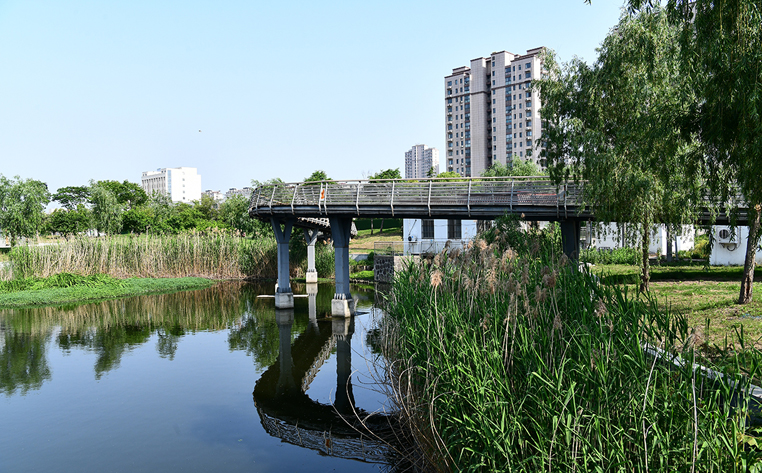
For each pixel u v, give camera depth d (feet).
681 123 25.94
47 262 102.37
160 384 40.78
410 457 23.21
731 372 14.02
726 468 11.97
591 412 13.08
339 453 27.32
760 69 20.39
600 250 94.99
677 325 17.15
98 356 50.29
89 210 180.45
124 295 94.48
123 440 29.76
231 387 39.91
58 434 30.76
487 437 14.57
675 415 12.87
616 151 41.52
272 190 74.28
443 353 19.29
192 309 79.30
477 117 341.82
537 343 16.99
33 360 48.83
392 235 208.85
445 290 26.86
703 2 22.54
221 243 124.98
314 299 88.89
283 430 30.99
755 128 20.57
